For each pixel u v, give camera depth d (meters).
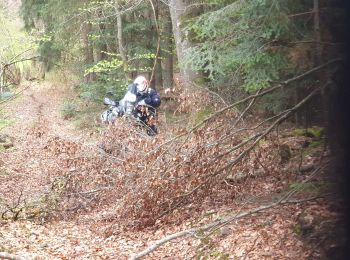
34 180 11.40
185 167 7.47
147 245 7.20
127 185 8.07
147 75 21.50
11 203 10.02
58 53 25.67
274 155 7.81
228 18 8.33
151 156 7.69
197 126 7.44
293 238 5.69
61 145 9.91
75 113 22.06
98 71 18.70
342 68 4.97
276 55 8.06
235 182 7.89
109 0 19.28
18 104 24.83
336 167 5.11
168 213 7.88
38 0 25.44
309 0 8.27
